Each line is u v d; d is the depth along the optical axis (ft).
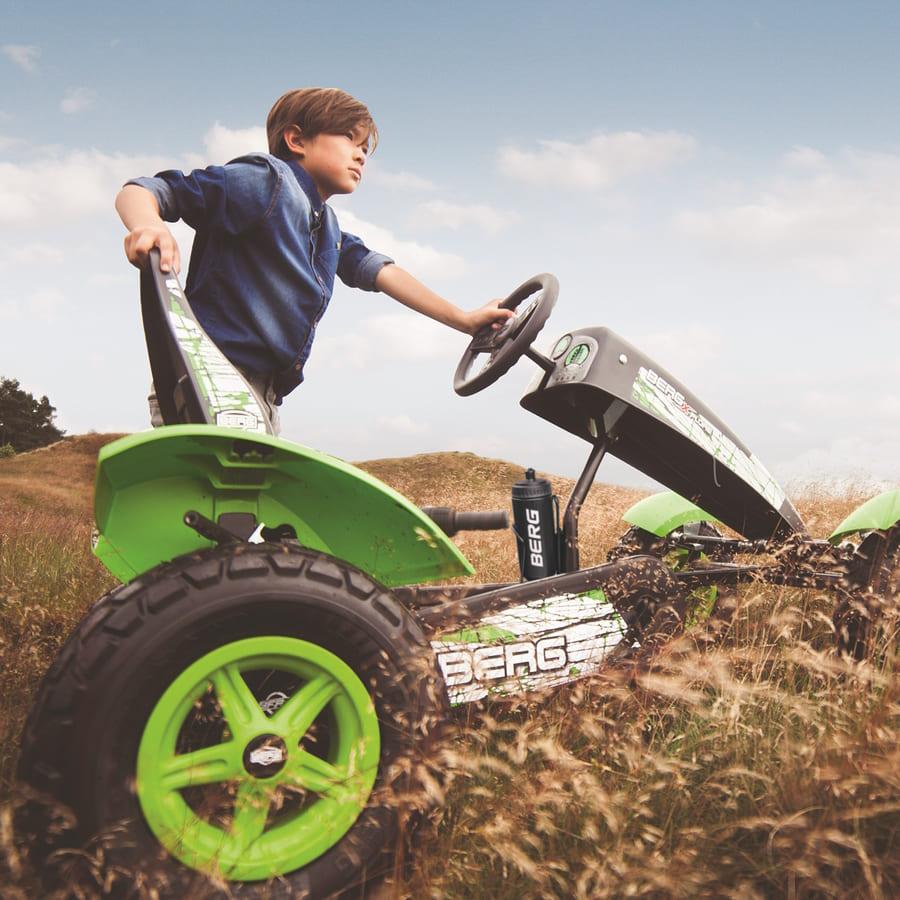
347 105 6.89
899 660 5.99
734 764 5.03
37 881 3.81
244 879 4.08
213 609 4.02
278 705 5.06
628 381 6.83
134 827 3.88
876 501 7.48
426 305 7.86
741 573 7.55
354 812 4.31
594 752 5.36
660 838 4.25
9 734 5.71
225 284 6.07
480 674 5.76
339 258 7.89
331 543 5.09
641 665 6.13
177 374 4.91
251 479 4.76
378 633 4.37
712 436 7.25
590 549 11.61
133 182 5.58
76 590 10.59
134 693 3.87
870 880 3.58
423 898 3.93
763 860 4.25
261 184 5.98
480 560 11.85
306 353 6.45
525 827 4.40
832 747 4.61
